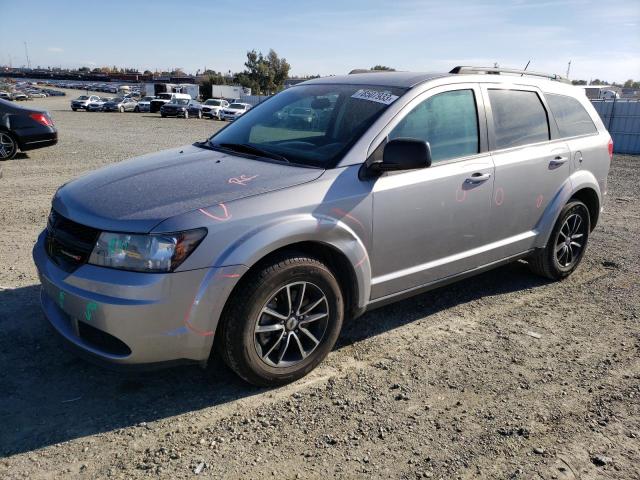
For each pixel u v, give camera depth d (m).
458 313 4.41
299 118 3.98
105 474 2.50
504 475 2.57
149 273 2.73
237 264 2.85
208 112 39.38
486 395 3.24
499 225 4.28
